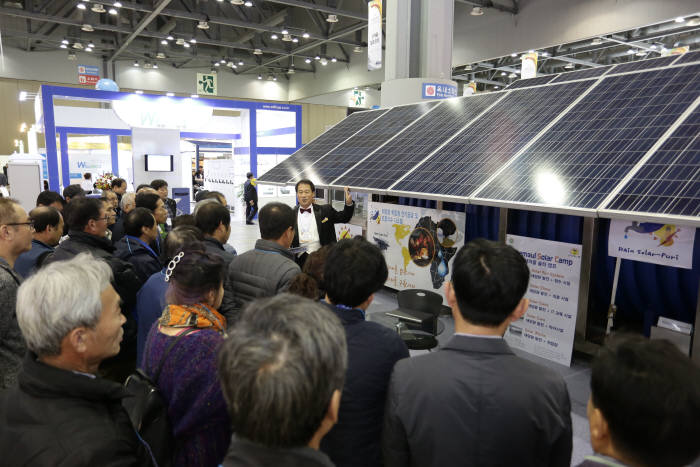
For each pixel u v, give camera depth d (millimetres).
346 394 1258
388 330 1356
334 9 11969
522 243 3201
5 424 878
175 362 1195
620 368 682
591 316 3199
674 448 633
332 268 1347
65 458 813
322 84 19391
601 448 732
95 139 16672
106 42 17516
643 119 2777
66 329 939
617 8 9695
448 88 6746
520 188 2775
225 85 20547
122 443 884
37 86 17672
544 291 3084
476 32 13023
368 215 4734
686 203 2049
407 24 6691
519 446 1020
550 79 4250
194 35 15391
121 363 2209
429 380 1075
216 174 15539
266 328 708
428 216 4082
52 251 2496
